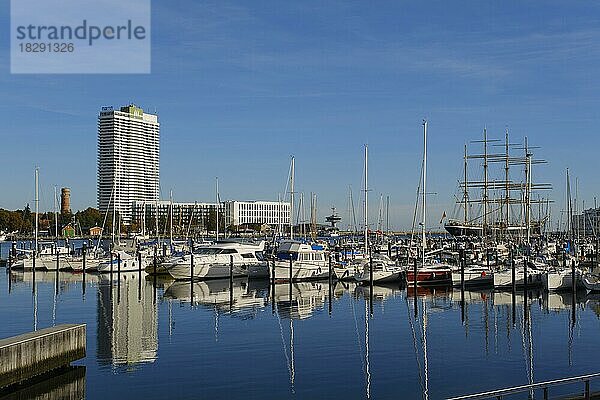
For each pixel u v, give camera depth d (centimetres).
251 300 6400
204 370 3406
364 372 3369
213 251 8569
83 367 3425
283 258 8331
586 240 12938
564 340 4222
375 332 4516
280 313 5450
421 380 3212
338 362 3597
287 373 3344
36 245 10375
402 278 7900
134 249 10362
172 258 8606
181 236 17300
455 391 3017
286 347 3988
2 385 2900
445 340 4219
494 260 8425
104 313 5428
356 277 7925
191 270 7831
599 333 4481
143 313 5438
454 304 6091
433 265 7594
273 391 3019
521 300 6425
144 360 3619
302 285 7894
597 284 7006
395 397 2927
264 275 8462
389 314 5394
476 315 5350
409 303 6156
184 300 6378
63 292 7050
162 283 8088
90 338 4272
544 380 3209
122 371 3375
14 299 6397
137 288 7500
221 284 7994
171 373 3334
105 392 3002
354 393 2991
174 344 4069
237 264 8456
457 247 10788
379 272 7812
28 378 3053
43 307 5806
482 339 4256
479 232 12706
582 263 8844
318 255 8419
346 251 9731
